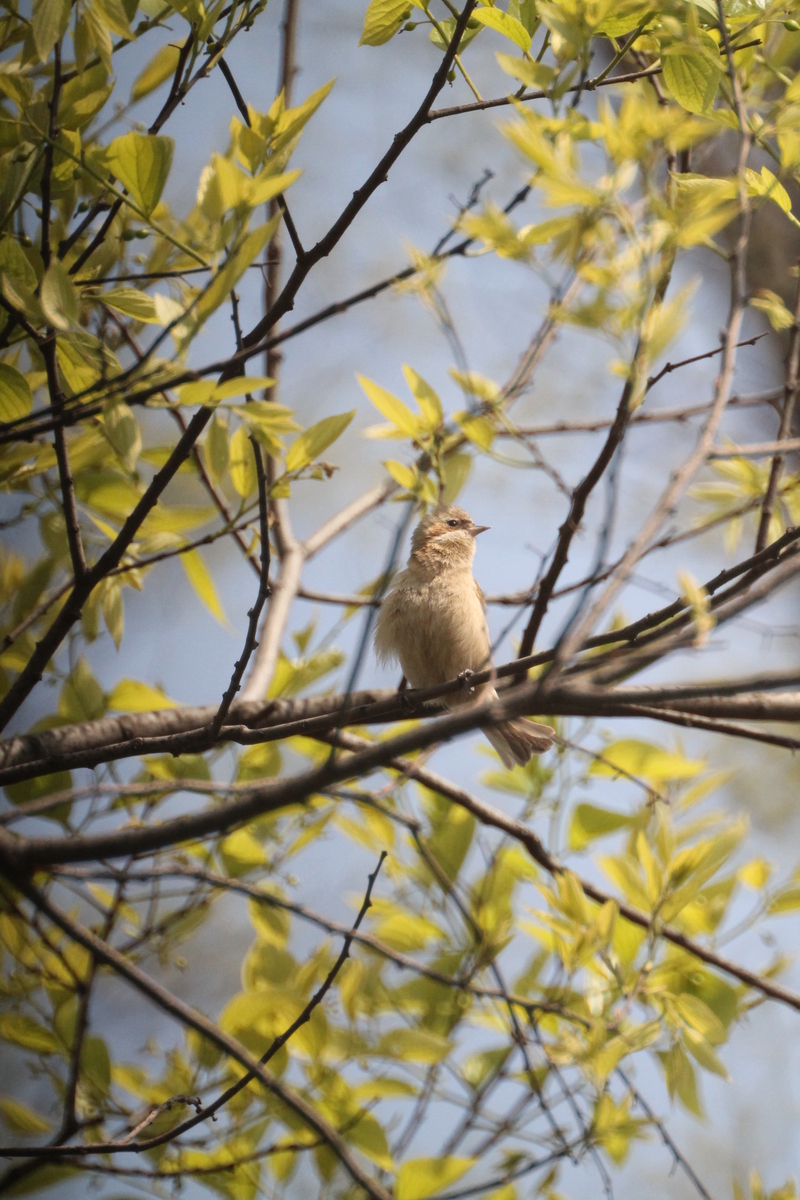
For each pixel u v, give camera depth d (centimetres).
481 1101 886
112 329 1016
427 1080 893
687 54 686
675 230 544
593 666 642
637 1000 833
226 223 625
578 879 927
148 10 800
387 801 1031
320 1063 845
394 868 1020
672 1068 772
